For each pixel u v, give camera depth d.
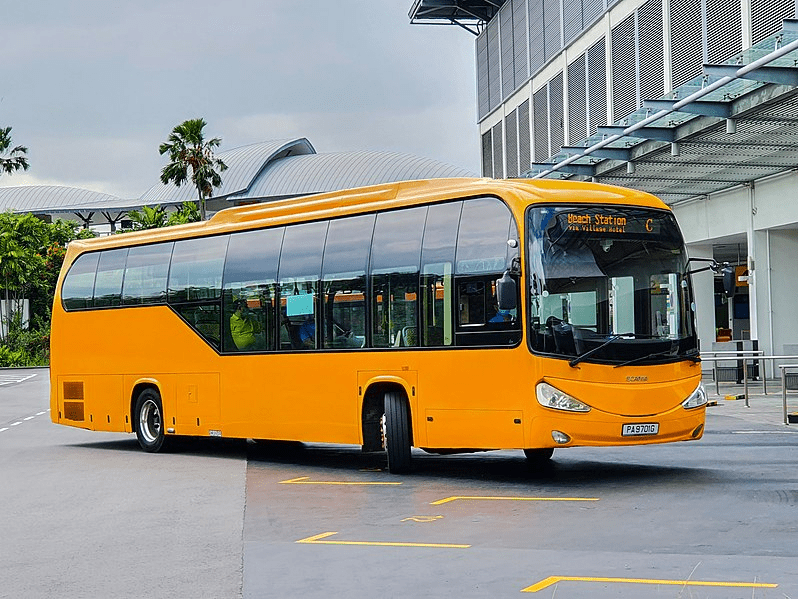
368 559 8.94
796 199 27.56
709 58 26.38
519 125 41.53
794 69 18.62
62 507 12.85
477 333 13.63
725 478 13.06
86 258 20.98
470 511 11.34
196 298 18.33
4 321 75.62
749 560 8.17
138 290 19.61
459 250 13.99
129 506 12.77
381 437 15.16
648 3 29.70
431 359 14.17
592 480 13.49
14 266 73.94
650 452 16.45
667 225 13.89
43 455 19.39
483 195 13.83
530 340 13.05
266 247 17.12
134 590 8.16
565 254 13.27
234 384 17.45
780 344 29.64
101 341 20.33
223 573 8.67
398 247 14.86
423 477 14.60
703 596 7.07
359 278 15.38
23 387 45.09
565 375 12.93
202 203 75.88
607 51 32.47
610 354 13.07
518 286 13.20
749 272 29.80
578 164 27.69
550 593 7.36
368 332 15.16
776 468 13.90
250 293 17.27
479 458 16.91
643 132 23.25
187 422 18.42
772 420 20.75
